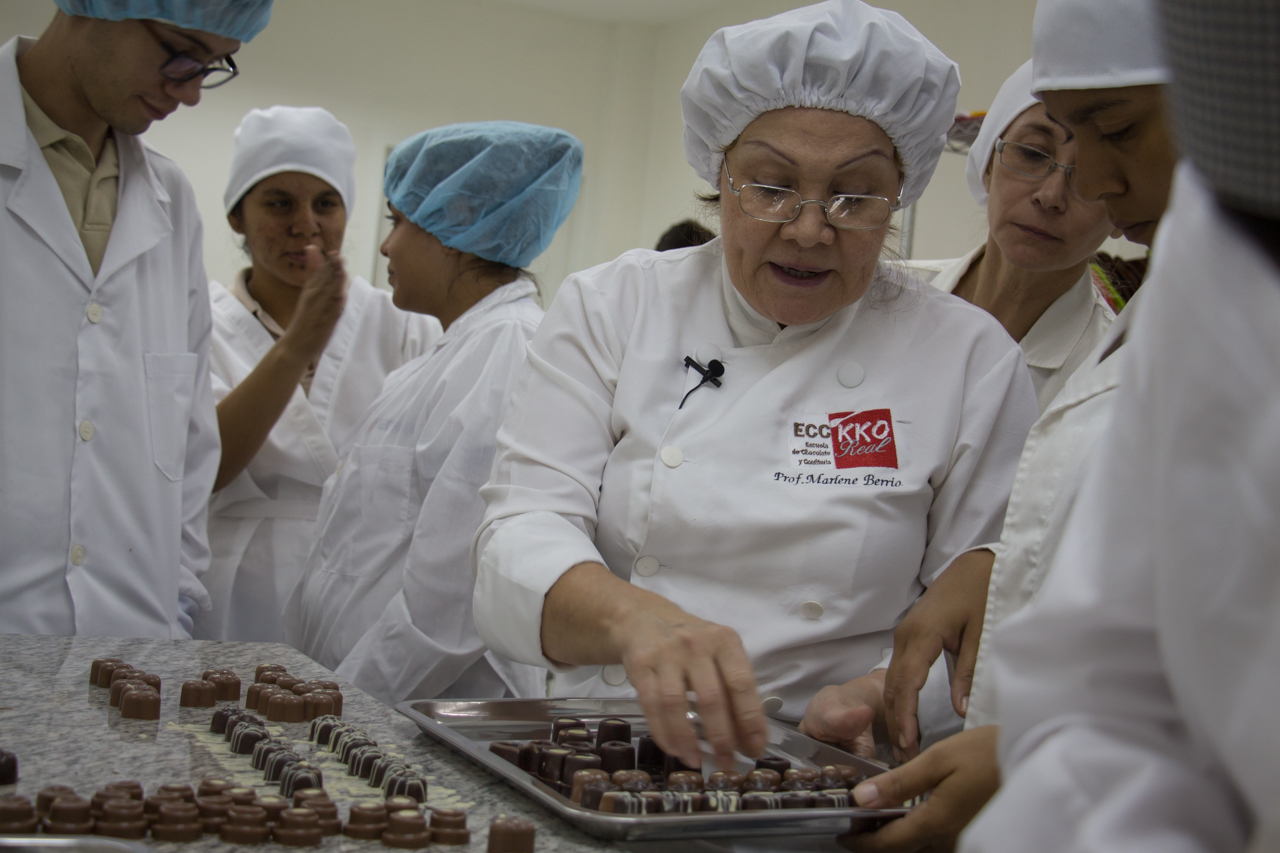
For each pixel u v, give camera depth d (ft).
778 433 4.18
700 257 4.62
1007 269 6.18
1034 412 4.37
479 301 7.60
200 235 7.14
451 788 3.10
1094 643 1.66
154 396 6.40
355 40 17.66
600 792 2.79
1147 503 1.60
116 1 5.45
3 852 2.27
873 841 2.80
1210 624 1.41
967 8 13.37
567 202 7.91
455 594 6.43
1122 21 3.13
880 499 4.06
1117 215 3.53
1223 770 1.53
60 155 6.15
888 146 4.09
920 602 3.91
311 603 7.16
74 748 3.24
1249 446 1.35
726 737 2.88
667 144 18.48
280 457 8.53
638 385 4.29
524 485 4.20
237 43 5.98
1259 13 1.16
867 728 3.65
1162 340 1.48
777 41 3.80
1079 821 1.55
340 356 9.32
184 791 2.71
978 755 2.69
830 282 4.05
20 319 5.85
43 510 5.86
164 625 6.35
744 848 2.78
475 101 18.34
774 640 4.02
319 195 9.14
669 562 4.15
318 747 3.42
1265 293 1.34
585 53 18.93
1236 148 1.26
